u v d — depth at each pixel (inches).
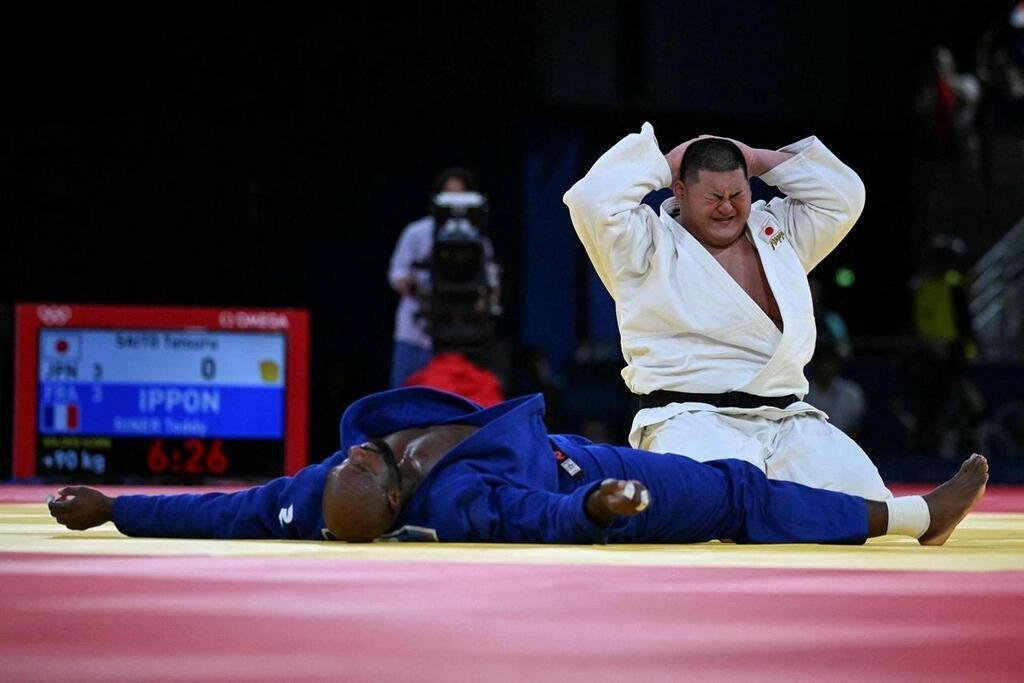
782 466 718.5
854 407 1769.2
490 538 579.8
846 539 608.4
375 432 605.6
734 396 730.8
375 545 567.2
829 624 339.3
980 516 948.0
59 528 700.0
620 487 533.0
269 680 265.7
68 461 1370.6
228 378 1382.9
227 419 1382.9
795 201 784.3
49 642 309.4
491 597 385.4
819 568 475.5
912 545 622.5
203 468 1380.4
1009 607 372.8
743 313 733.9
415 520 580.4
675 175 753.6
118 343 1373.0
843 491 712.4
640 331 748.0
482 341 1445.6
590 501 549.6
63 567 466.9
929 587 418.3
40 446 1368.1
